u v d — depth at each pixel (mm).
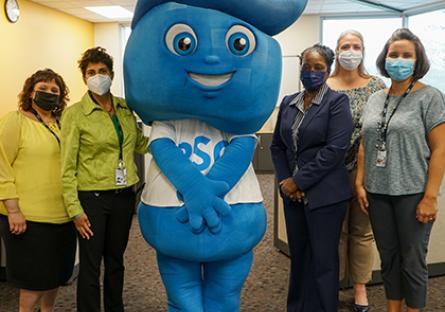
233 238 1645
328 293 2047
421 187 1882
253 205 1724
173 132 1699
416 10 7543
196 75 1542
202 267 1802
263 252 3584
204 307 1776
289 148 2098
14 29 6383
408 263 1942
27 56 6766
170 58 1545
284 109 2141
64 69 8023
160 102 1594
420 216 1877
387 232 1997
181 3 1589
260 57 1596
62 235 2023
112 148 1954
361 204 2111
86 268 1985
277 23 1676
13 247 1954
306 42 8219
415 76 1905
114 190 1975
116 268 2121
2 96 6082
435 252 2986
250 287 2869
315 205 1983
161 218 1646
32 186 1924
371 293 2756
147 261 3336
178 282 1725
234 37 1551
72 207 1878
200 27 1523
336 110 1961
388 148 1909
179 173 1601
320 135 1972
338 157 1944
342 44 2285
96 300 2014
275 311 2527
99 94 1928
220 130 1710
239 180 1690
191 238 1610
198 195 1582
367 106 2055
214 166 1641
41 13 7184
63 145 1884
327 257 2037
